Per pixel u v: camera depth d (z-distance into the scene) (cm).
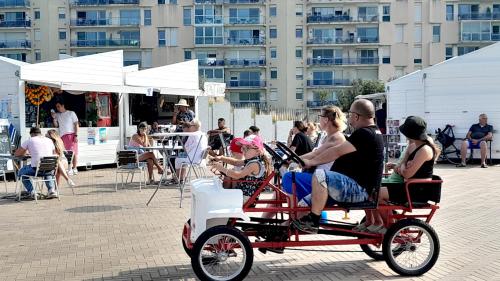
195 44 6400
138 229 827
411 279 567
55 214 962
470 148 1811
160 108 2227
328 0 6331
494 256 653
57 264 640
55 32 6450
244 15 6406
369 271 597
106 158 1827
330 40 6359
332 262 634
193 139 1154
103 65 1797
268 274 588
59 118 1614
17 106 1577
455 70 1878
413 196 589
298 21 6397
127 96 1947
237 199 552
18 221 904
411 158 604
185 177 1136
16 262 651
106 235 789
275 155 588
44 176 1137
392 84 2064
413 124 597
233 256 556
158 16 6400
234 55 6469
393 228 571
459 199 1096
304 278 573
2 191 1286
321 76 6425
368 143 569
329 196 558
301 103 6450
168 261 646
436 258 577
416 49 6231
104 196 1170
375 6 6272
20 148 1125
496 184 1326
